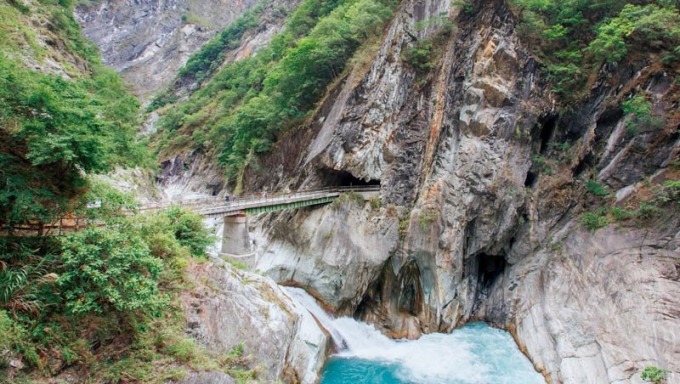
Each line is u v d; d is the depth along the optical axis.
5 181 12.49
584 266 25.31
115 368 12.03
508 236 30.14
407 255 29.88
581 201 28.72
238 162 53.28
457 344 26.48
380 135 33.62
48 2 39.25
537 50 31.69
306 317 24.61
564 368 21.08
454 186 30.31
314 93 42.28
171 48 152.25
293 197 30.59
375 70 35.41
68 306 11.95
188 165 75.75
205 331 14.99
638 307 20.94
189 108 91.50
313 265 30.78
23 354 10.62
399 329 28.47
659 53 27.56
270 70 62.28
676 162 25.34
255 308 17.92
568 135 31.12
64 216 13.91
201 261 17.44
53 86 14.12
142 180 32.56
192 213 19.83
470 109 31.06
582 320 22.75
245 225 27.89
